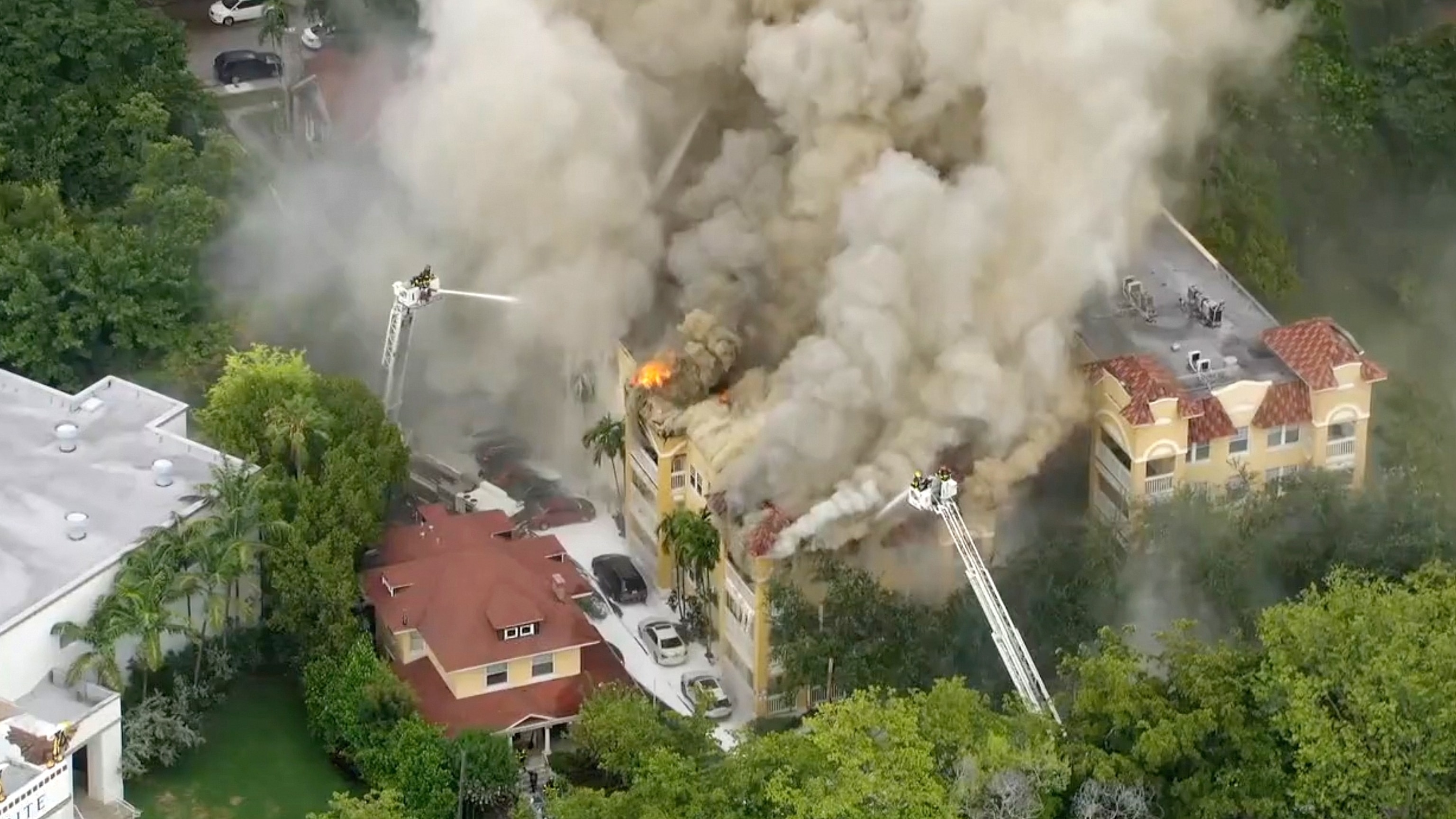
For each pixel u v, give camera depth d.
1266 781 83.25
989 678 93.06
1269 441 100.56
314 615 93.75
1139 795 83.50
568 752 91.94
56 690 88.19
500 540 99.75
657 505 101.19
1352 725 82.75
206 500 93.50
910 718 82.81
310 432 97.88
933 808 80.88
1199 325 103.94
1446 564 93.69
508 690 93.69
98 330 106.38
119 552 90.50
